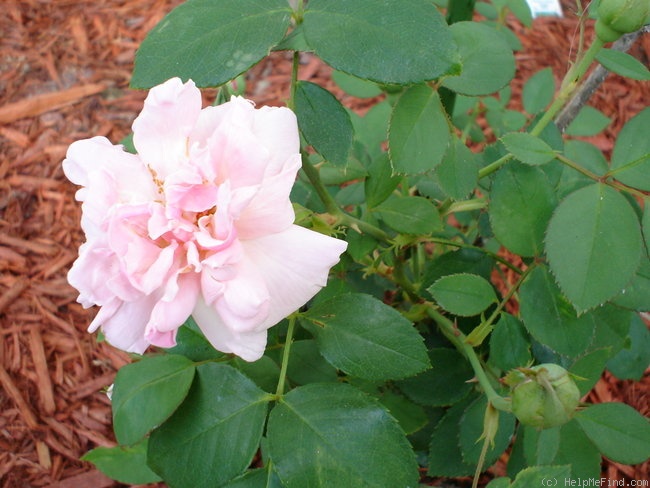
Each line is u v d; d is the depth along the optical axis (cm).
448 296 26
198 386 23
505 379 22
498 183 24
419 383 30
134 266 18
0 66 60
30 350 46
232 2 22
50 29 63
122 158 20
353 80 41
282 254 20
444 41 20
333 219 28
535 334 25
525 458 27
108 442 42
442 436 31
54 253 50
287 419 22
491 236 34
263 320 19
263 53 21
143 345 20
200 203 19
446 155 25
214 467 22
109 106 58
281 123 21
